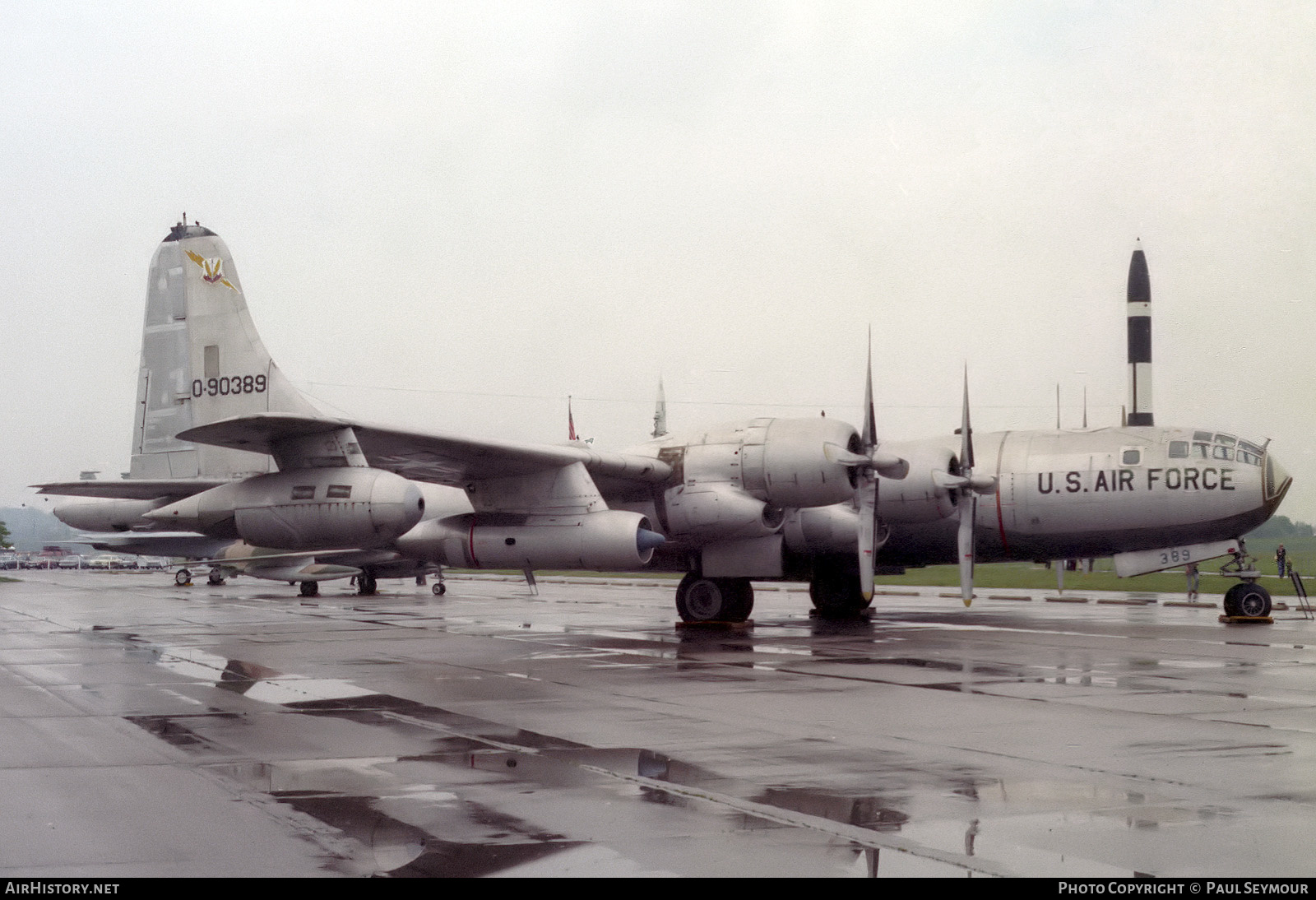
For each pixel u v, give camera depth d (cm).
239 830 741
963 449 2438
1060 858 673
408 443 2045
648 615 2988
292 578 4275
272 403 2681
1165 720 1160
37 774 911
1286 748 1009
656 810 787
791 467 2300
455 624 2630
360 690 1414
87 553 16300
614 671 1606
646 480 2364
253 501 1942
